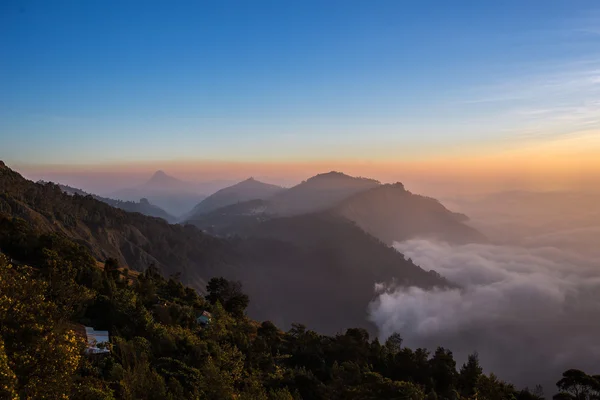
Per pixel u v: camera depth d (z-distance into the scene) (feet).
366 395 139.54
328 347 209.87
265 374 147.33
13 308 57.26
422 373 198.49
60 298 115.96
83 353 93.76
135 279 248.73
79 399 61.87
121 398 77.77
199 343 133.18
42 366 53.67
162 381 87.35
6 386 43.96
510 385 175.63
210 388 99.09
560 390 190.29
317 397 142.82
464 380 195.52
